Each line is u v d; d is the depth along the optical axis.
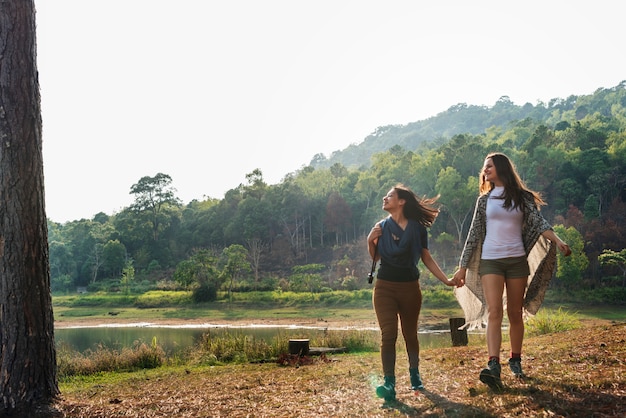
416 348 5.29
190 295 79.00
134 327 51.31
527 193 5.07
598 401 4.14
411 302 5.08
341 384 6.20
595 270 77.50
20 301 5.58
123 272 102.88
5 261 5.58
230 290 78.44
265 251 123.50
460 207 102.94
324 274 104.12
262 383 7.00
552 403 4.18
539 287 5.16
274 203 131.62
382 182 128.00
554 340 8.17
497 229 5.05
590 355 6.01
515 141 160.88
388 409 4.62
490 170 5.12
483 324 5.46
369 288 80.62
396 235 5.01
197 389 7.05
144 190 138.38
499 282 5.01
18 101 5.69
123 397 6.91
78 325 55.97
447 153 129.75
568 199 105.44
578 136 128.75
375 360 9.01
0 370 5.58
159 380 9.23
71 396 7.64
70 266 122.56
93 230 135.25
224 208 137.00
